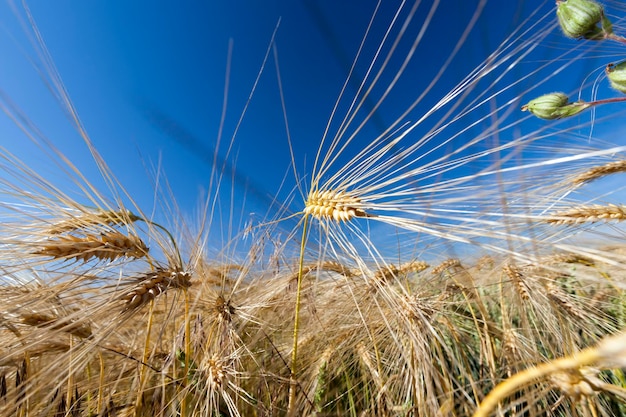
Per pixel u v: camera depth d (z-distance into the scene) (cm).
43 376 17
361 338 31
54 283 20
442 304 30
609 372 24
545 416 24
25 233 20
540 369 9
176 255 23
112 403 21
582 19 16
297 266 34
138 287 19
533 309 28
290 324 33
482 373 28
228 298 28
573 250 15
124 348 25
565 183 23
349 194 21
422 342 23
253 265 34
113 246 20
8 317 19
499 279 30
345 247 23
